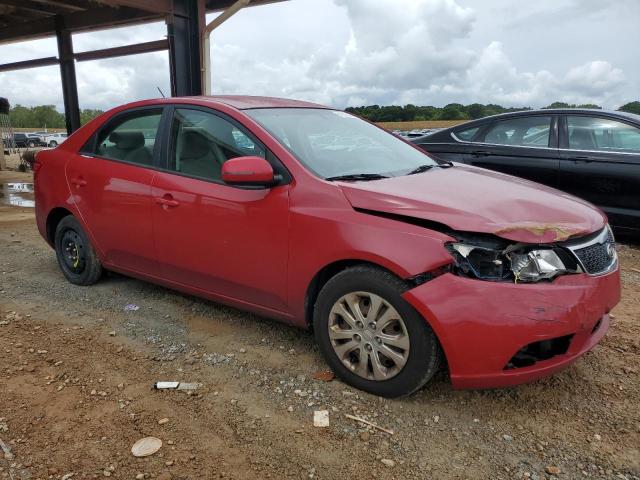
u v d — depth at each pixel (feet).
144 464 7.75
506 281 8.20
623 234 19.83
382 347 9.06
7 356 11.08
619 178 19.27
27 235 22.70
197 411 9.07
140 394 9.60
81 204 14.17
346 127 12.99
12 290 15.16
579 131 20.49
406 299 8.46
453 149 22.94
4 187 41.39
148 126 13.00
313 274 9.73
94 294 14.67
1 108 56.24
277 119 11.66
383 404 9.20
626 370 10.39
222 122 11.57
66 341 11.77
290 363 10.67
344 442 8.24
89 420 8.82
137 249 13.02
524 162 21.18
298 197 9.95
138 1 29.63
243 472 7.60
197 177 11.67
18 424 8.71
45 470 7.63
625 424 8.67
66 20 40.73
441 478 7.48
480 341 8.10
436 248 8.33
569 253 8.52
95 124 14.47
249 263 10.69
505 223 8.38
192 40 32.81
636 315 13.25
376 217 9.06
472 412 8.99
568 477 7.49
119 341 11.75
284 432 8.49
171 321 12.78
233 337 11.88
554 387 9.78
